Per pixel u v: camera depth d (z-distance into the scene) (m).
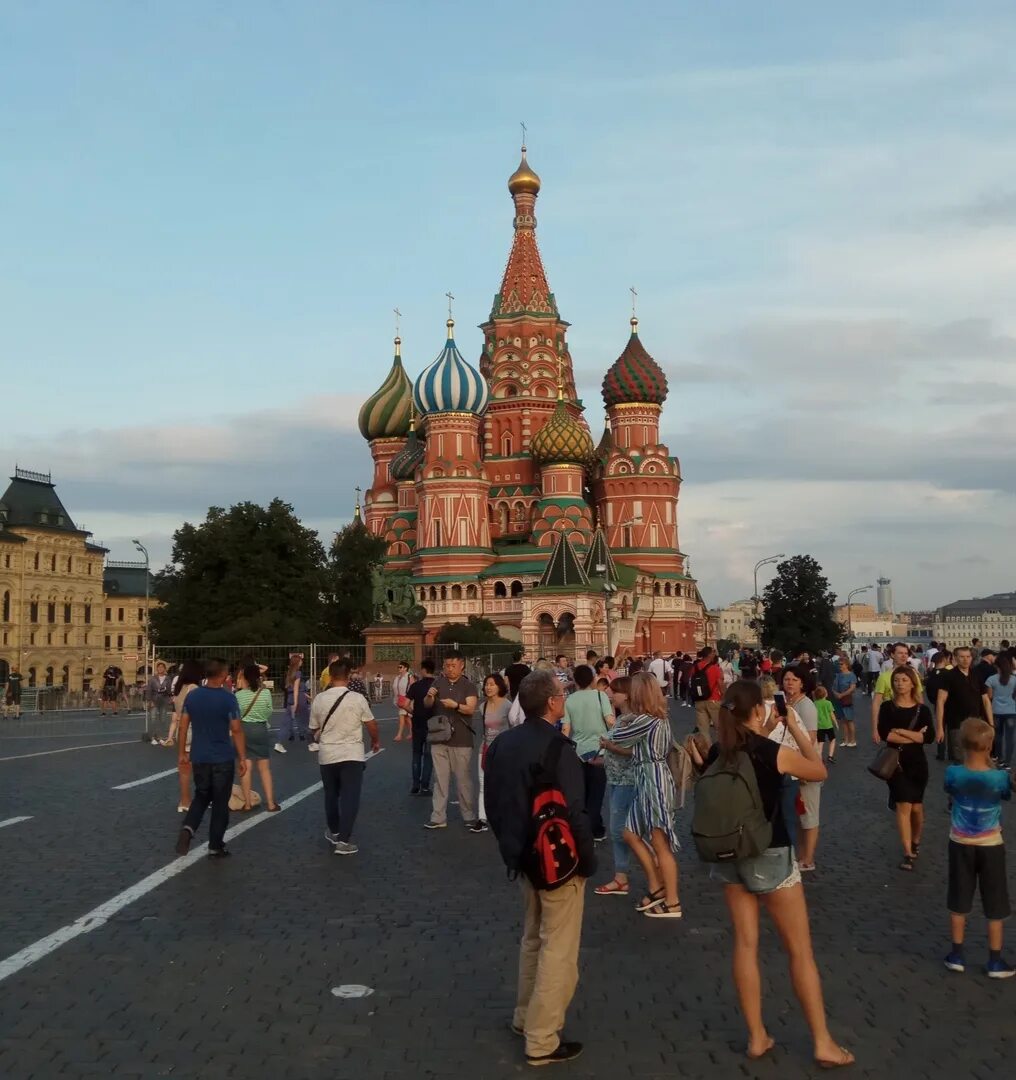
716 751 8.98
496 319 130.50
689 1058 8.55
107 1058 8.45
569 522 114.62
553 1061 8.45
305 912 13.02
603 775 18.47
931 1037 9.00
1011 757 27.56
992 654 32.38
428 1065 8.38
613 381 123.75
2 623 121.69
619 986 10.37
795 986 8.58
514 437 127.75
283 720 39.78
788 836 8.67
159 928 12.24
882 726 15.98
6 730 45.31
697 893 14.60
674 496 123.44
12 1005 9.65
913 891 14.39
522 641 101.94
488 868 15.69
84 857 16.27
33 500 127.94
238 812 20.92
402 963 10.95
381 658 64.38
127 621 151.12
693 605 125.38
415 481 128.38
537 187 132.38
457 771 19.47
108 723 49.88
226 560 81.62
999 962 10.59
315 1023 9.25
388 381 137.25
